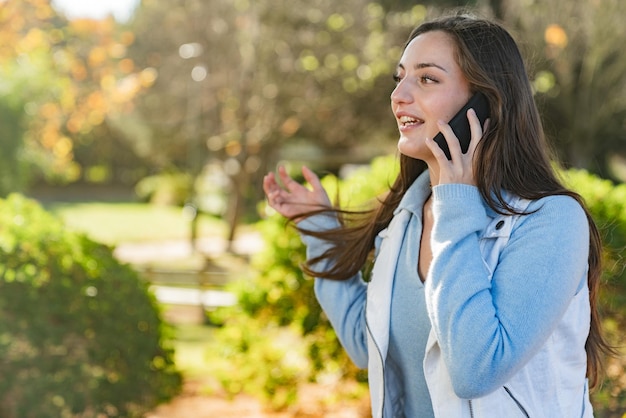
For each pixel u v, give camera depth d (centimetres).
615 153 2562
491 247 183
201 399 622
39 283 421
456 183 185
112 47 1906
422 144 200
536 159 194
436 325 174
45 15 1645
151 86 2408
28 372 412
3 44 1609
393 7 2169
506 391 178
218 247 2359
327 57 2014
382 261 214
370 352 208
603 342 210
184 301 1148
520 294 172
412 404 207
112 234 2658
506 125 191
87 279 437
